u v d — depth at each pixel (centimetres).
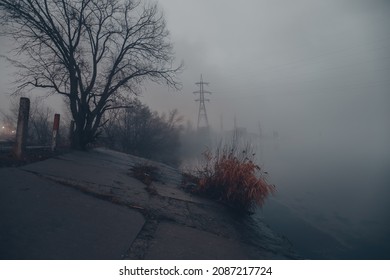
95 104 1324
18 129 628
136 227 399
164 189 746
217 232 495
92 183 572
